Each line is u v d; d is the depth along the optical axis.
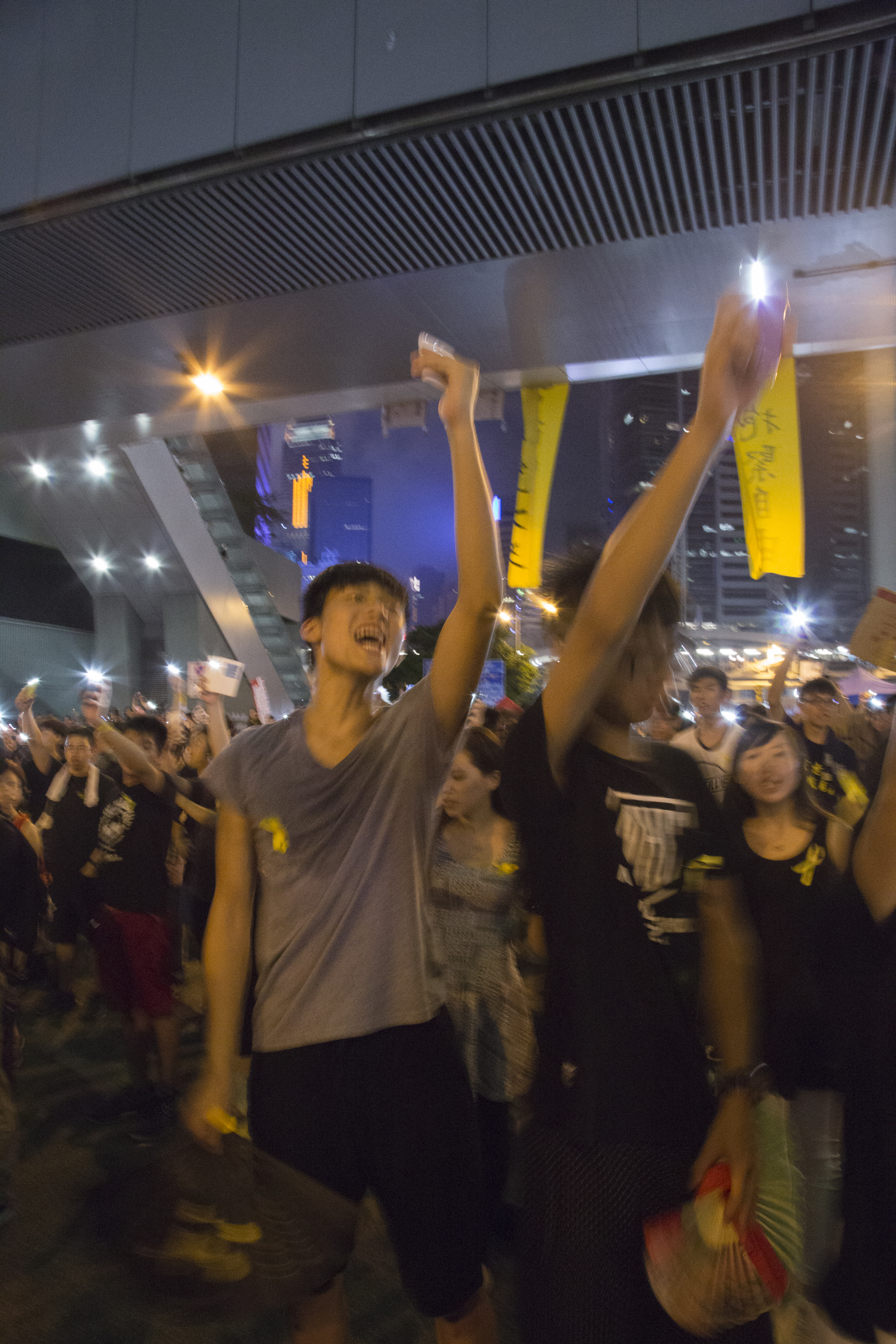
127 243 7.83
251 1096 1.73
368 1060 1.66
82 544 26.70
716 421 1.23
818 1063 2.43
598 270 7.72
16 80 7.79
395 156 6.59
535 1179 1.40
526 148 6.35
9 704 26.23
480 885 2.77
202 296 8.67
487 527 1.71
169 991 4.25
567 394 10.62
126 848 4.24
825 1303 1.79
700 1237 1.25
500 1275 2.87
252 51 6.86
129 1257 1.33
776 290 1.23
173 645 27.80
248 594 28.62
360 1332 2.63
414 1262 1.66
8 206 7.71
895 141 5.89
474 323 8.90
